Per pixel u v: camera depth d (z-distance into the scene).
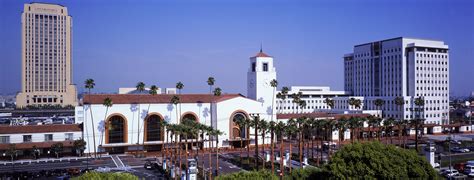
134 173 96.44
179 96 145.12
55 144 119.94
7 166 106.31
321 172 58.72
